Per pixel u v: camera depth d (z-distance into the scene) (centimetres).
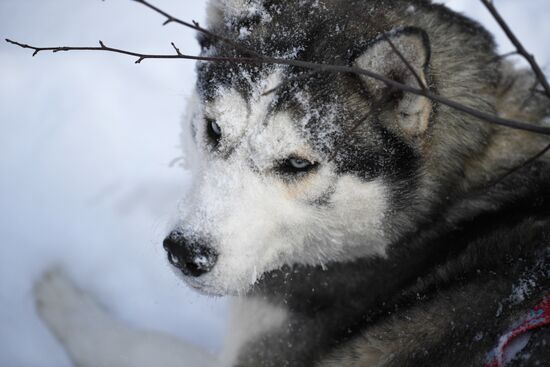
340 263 375
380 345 348
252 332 406
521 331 291
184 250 312
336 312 390
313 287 387
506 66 355
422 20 348
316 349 390
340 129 315
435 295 345
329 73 316
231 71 325
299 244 343
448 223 356
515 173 345
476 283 333
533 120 347
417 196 341
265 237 329
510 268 326
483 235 348
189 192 333
